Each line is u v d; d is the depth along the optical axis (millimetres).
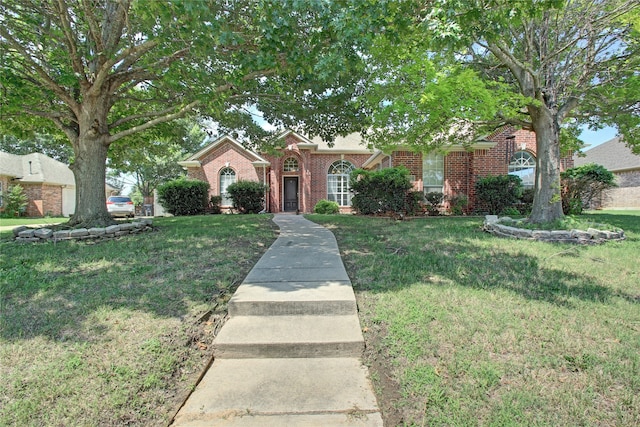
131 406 2262
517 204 13352
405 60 7277
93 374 2498
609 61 7645
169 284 4180
